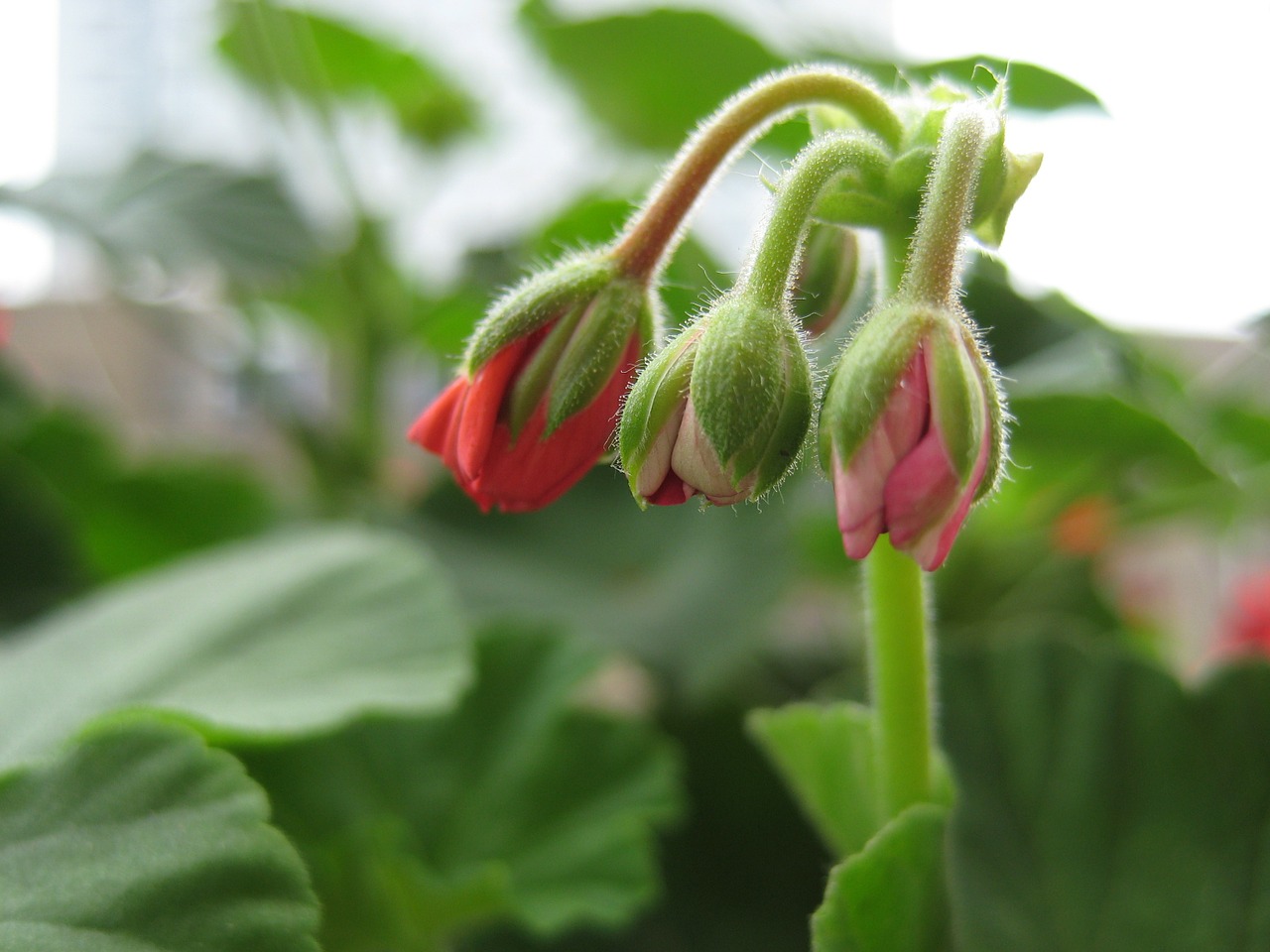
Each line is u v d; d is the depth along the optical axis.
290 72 0.19
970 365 0.07
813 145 0.07
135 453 0.20
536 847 0.12
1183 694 0.10
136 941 0.07
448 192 0.25
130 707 0.09
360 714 0.10
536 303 0.08
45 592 0.15
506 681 0.12
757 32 0.15
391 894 0.10
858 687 0.13
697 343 0.07
